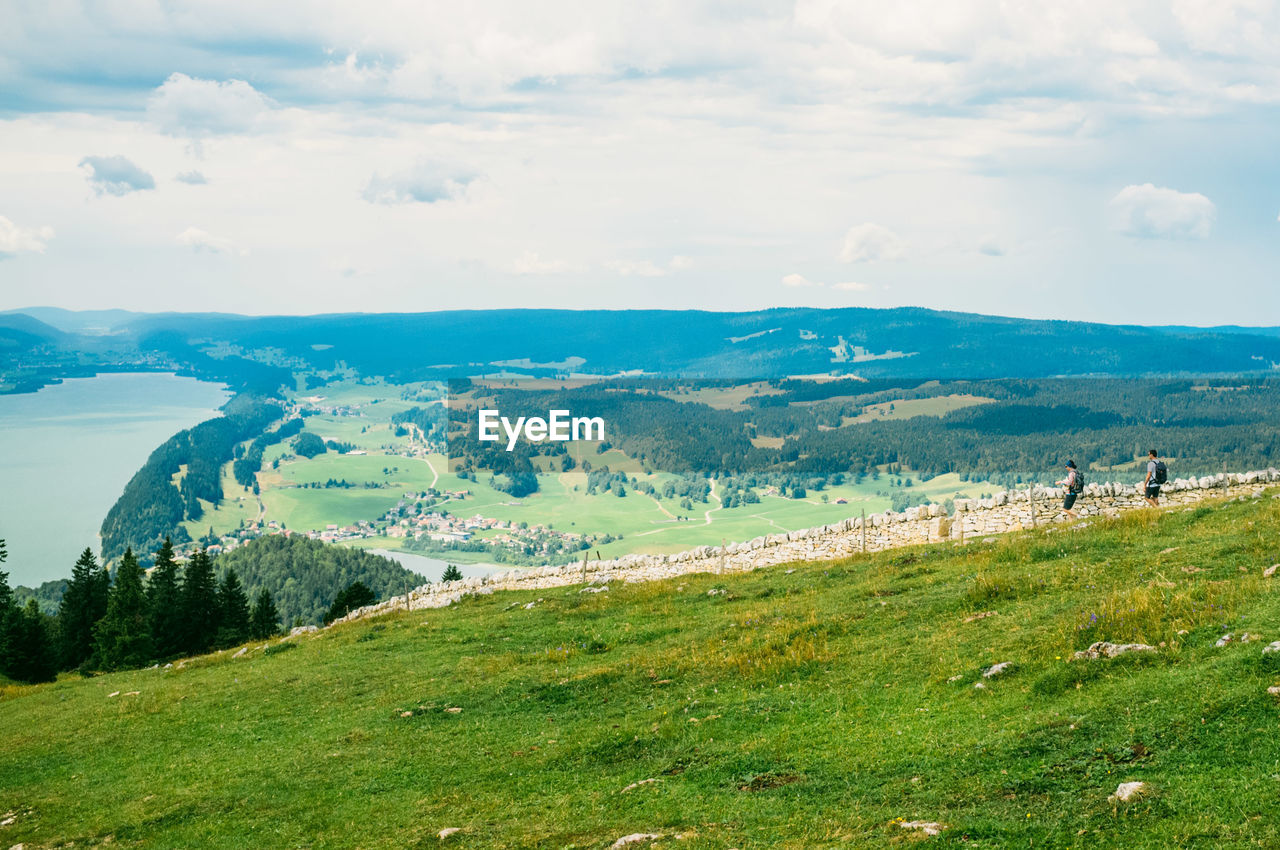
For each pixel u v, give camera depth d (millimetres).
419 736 27797
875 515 48969
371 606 62875
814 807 16953
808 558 47594
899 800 16484
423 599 58594
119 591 102438
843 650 27469
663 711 25688
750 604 37688
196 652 107062
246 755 28906
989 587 29531
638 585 48062
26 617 89500
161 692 40844
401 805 22281
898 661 25188
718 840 16047
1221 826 12789
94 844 23250
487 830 19375
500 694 30938
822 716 22328
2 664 84188
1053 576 29719
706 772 20188
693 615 38000
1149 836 13062
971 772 16922
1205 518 33406
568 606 45406
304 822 22266
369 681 36250
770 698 24719
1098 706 18031
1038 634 23906
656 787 19891
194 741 31688
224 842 21781
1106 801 14398
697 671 29156
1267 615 19953
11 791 28828
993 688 21156
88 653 111000
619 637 36406
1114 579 27656
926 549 40500
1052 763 16312
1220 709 16078
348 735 29031
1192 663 18703
